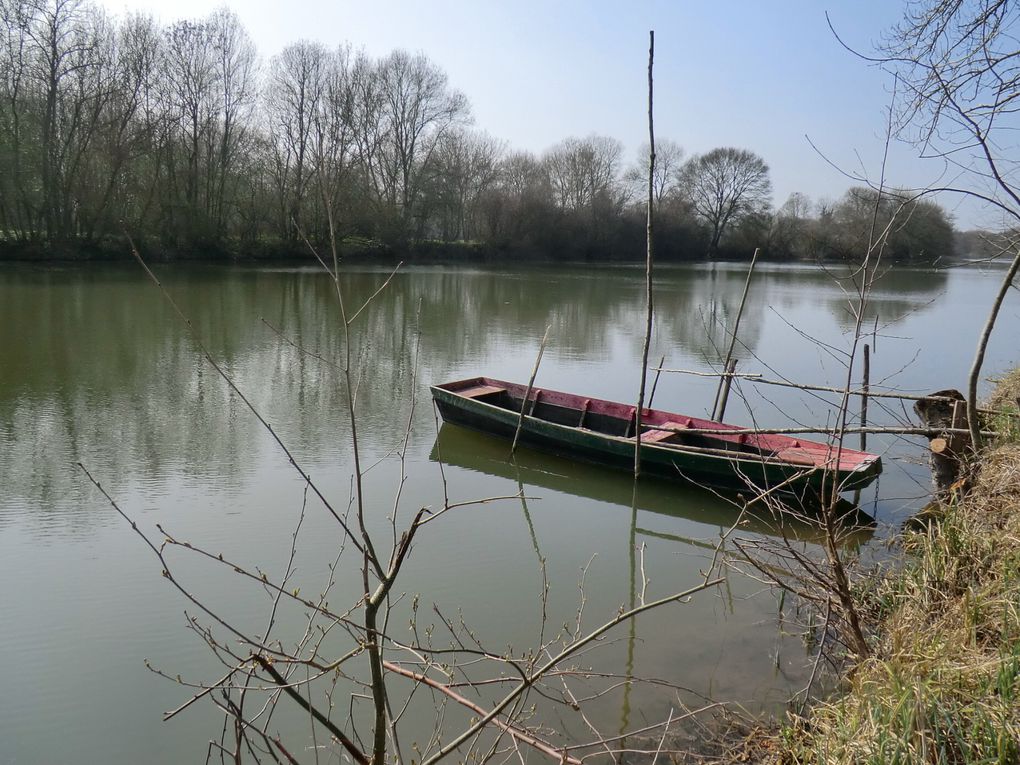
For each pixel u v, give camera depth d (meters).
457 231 56.03
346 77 28.47
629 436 11.95
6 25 32.16
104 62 33.84
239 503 8.98
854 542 8.21
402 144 48.44
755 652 5.88
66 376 15.08
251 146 39.84
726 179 60.72
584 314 27.89
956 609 4.70
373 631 2.70
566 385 16.22
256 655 2.83
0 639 5.94
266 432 11.94
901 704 3.65
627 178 60.03
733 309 30.22
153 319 21.86
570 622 6.45
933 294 38.34
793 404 14.68
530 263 54.69
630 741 4.79
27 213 33.69
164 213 37.44
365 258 47.06
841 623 5.32
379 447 11.54
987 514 6.02
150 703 5.22
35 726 4.95
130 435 11.55
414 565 7.53
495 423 11.90
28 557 7.41
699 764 4.46
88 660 5.70
